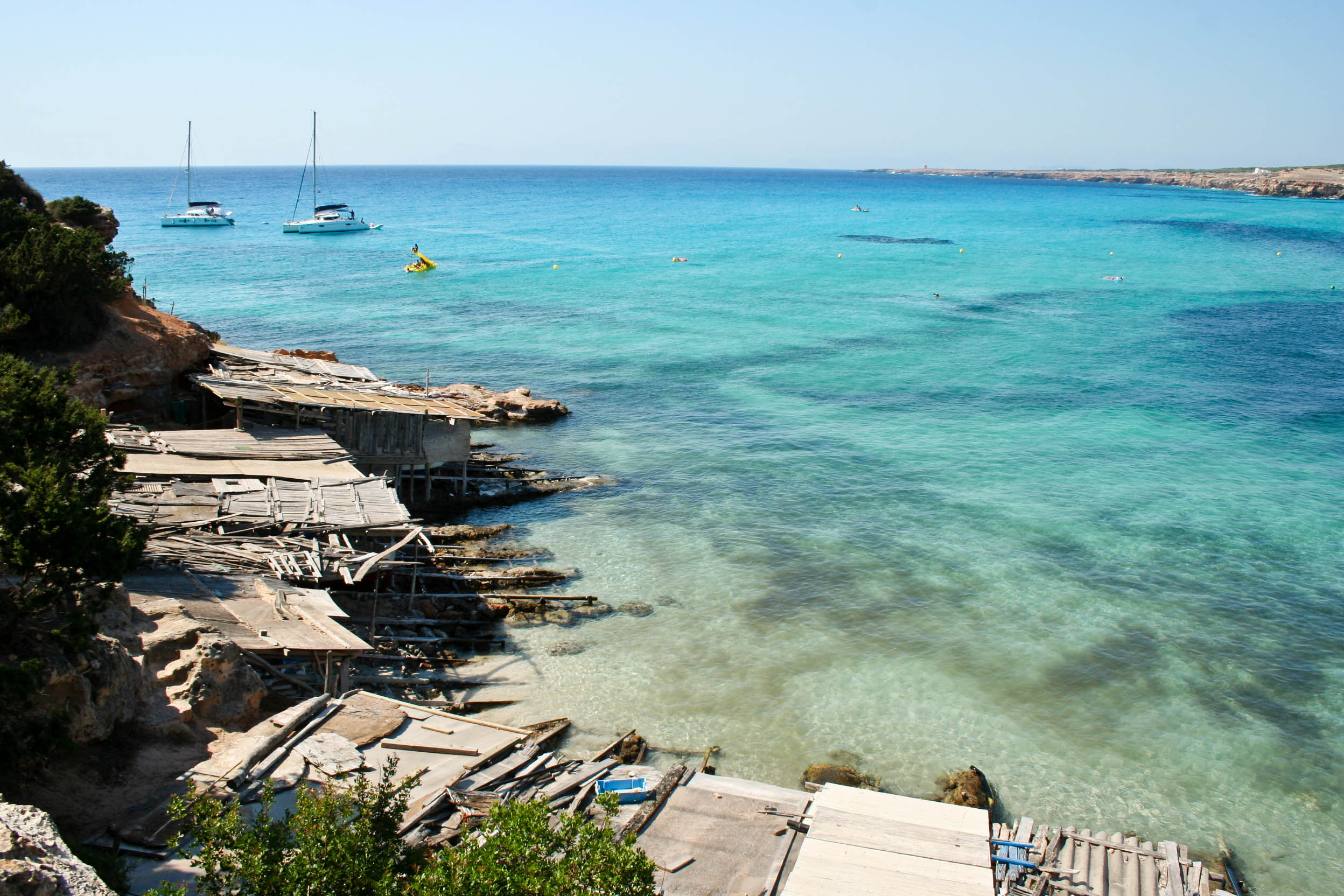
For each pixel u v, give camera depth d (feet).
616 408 205.36
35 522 62.18
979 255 497.46
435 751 72.54
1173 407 204.85
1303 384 224.33
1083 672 100.32
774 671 99.30
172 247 489.26
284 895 40.96
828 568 124.36
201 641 76.54
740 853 62.44
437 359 248.52
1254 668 101.71
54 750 62.08
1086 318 313.73
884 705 93.61
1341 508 146.10
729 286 380.99
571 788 70.59
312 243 524.52
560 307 328.49
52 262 135.85
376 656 96.84
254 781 65.57
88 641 63.67
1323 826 78.43
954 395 215.31
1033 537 134.31
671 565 124.98
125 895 51.83
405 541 106.32
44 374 80.84
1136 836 76.13
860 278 407.44
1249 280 399.85
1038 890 66.28
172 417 149.69
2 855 40.24
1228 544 132.46
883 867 59.52
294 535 105.91
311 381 156.97
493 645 103.14
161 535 99.55
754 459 169.89
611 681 96.78
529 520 141.08
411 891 41.29
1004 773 84.02
